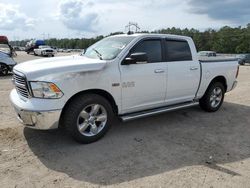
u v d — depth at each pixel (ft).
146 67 16.83
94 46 18.94
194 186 11.27
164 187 11.15
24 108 13.70
